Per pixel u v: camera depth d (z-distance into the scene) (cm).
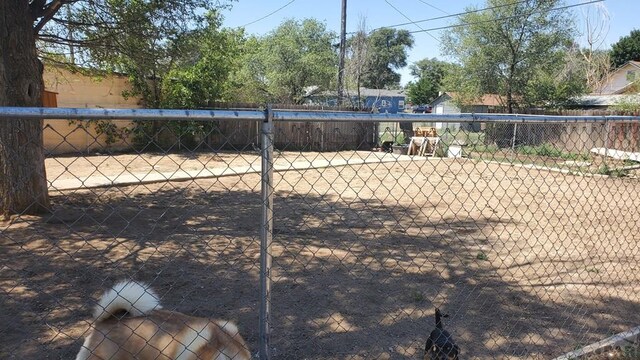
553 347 415
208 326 256
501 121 313
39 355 366
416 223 862
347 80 3142
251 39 3066
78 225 742
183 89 1898
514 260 633
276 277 552
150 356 247
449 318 465
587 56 4069
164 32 1026
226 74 2081
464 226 848
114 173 1245
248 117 238
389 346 405
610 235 820
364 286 538
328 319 451
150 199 976
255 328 423
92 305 457
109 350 252
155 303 272
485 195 1181
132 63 1145
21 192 757
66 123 1515
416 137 1816
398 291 529
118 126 1509
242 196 1044
